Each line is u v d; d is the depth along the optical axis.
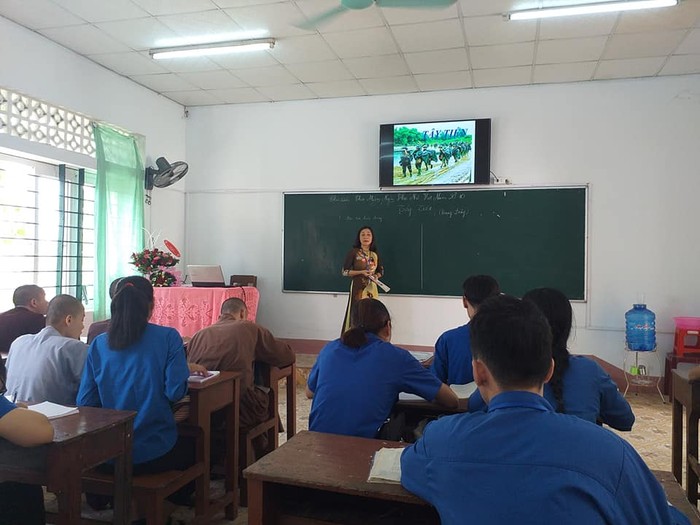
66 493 1.65
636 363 5.16
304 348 6.28
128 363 2.17
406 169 5.87
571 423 0.95
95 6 4.08
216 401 2.49
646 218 5.35
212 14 4.21
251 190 6.47
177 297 4.94
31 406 1.90
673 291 5.28
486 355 1.05
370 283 5.71
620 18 4.13
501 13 4.09
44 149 4.64
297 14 4.19
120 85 5.54
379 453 1.44
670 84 5.31
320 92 6.04
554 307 1.66
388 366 1.95
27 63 4.48
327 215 6.22
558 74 5.34
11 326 3.22
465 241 5.80
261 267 6.43
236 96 6.22
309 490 1.66
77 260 5.19
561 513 0.86
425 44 4.68
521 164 5.66
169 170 5.84
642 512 0.89
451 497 0.97
